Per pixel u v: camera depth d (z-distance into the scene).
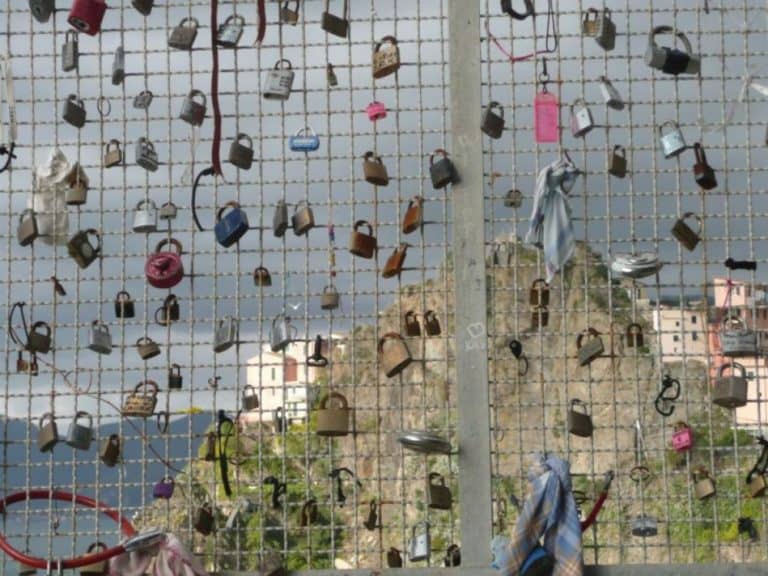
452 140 5.96
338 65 6.07
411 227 5.94
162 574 5.62
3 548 5.81
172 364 6.02
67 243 6.02
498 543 5.66
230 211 6.02
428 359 6.00
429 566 6.02
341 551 5.96
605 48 6.01
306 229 5.98
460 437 5.83
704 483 5.92
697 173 5.96
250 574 5.82
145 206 6.07
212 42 5.97
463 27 6.02
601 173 6.05
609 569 5.72
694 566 5.72
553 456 5.70
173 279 5.94
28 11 6.14
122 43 6.10
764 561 5.73
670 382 5.98
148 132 6.10
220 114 5.98
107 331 6.04
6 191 6.11
